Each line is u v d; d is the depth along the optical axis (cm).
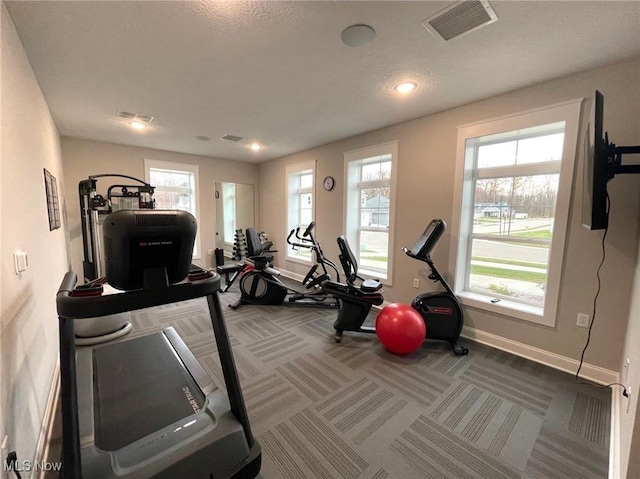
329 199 463
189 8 157
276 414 184
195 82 246
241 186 619
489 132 276
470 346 283
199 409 156
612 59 206
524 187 274
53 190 273
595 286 224
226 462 132
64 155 420
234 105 298
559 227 238
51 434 172
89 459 119
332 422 178
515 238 281
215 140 439
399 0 152
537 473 145
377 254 416
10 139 146
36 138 212
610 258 216
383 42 189
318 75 234
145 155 489
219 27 174
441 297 281
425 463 150
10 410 118
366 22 169
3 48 145
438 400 200
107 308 110
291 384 216
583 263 229
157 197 523
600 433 171
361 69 224
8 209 133
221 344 150
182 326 322
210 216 577
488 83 246
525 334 262
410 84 250
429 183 327
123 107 302
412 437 167
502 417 184
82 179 435
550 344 248
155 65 218
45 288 200
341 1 152
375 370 237
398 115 326
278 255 600
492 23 170
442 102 287
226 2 153
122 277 116
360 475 143
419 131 333
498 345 278
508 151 282
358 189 437
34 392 155
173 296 125
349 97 278
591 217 175
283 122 352
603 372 222
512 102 260
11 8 153
